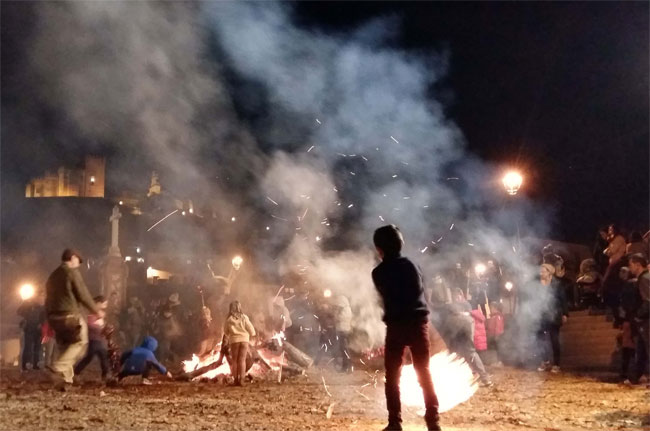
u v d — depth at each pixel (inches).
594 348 748.6
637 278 538.9
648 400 445.4
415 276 299.9
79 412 377.7
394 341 297.3
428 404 295.6
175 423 341.4
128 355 562.6
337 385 561.9
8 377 637.3
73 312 507.2
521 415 379.2
